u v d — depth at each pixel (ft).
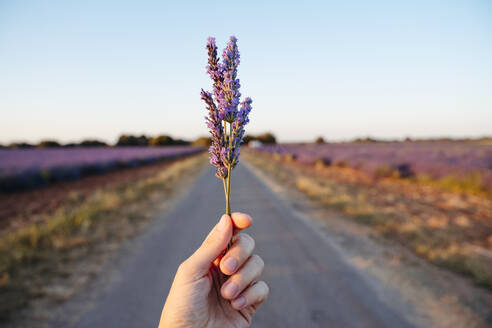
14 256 14.66
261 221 24.29
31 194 39.73
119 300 11.95
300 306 11.88
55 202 33.65
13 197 37.37
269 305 11.98
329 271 14.90
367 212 25.44
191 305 3.30
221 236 3.24
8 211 28.89
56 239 17.80
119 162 86.22
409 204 30.68
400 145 133.80
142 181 53.26
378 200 32.63
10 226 23.02
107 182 53.57
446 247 17.44
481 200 33.24
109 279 13.71
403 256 16.51
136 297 12.19
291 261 16.20
